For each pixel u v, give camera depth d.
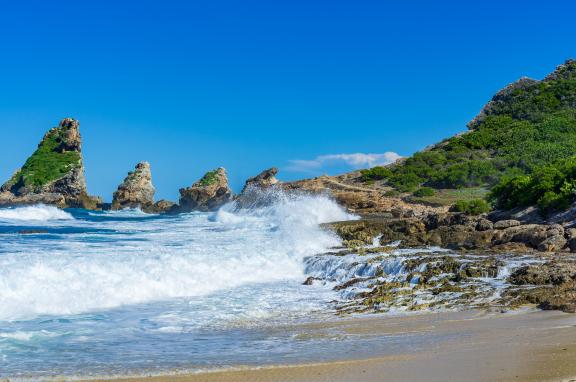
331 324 15.82
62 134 114.06
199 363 11.55
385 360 11.16
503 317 15.28
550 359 10.54
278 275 24.94
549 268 20.45
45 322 15.89
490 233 28.97
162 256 24.20
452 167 68.69
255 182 76.44
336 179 74.31
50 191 105.50
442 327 14.50
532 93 93.75
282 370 10.68
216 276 23.17
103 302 18.42
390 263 23.38
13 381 10.41
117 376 10.66
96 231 40.44
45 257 22.25
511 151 73.88
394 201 58.28
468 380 9.48
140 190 102.31
